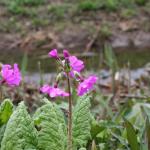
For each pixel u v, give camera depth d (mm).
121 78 1944
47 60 3326
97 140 930
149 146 833
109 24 4242
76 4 4609
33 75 2756
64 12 4457
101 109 1215
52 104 807
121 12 4469
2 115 847
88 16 4406
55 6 4492
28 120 758
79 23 4242
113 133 968
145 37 4035
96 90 1277
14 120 751
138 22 4277
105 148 927
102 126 909
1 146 749
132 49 3793
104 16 4414
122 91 1598
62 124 809
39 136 765
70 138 722
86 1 4555
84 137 810
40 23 4211
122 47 3861
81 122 815
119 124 1059
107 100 1281
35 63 3264
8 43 3910
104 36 3898
